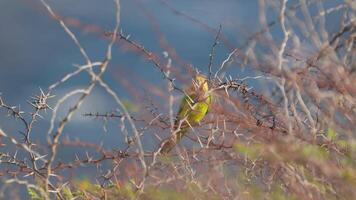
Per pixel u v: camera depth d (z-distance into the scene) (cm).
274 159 739
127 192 819
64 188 834
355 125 757
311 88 770
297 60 789
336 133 773
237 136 816
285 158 721
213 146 827
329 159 761
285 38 733
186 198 793
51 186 830
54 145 716
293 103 789
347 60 806
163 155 835
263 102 843
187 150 841
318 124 789
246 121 824
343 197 725
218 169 813
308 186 732
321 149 765
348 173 697
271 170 788
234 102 845
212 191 800
